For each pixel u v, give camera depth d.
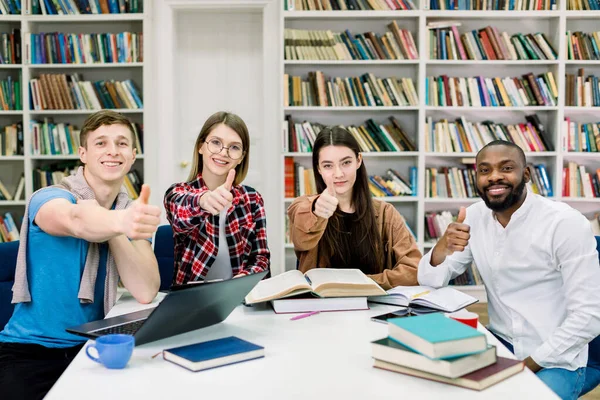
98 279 1.71
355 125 4.55
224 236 2.09
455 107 4.31
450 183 4.37
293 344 1.30
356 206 2.09
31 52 4.35
